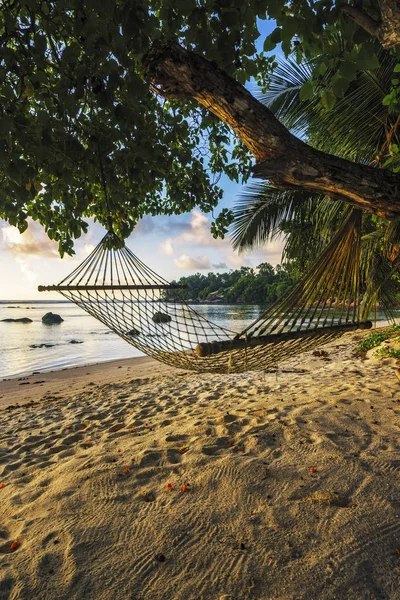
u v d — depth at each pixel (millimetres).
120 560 2127
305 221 9633
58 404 6344
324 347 10938
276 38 2090
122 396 6469
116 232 4148
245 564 2045
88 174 2879
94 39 2184
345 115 5988
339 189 1869
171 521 2408
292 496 2568
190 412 4773
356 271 2670
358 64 2016
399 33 1558
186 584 1952
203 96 1822
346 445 3207
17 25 2314
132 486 2859
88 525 2432
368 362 7707
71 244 4027
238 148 4941
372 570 1964
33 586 1982
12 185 2684
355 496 2525
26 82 2588
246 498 2590
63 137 2684
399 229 4582
